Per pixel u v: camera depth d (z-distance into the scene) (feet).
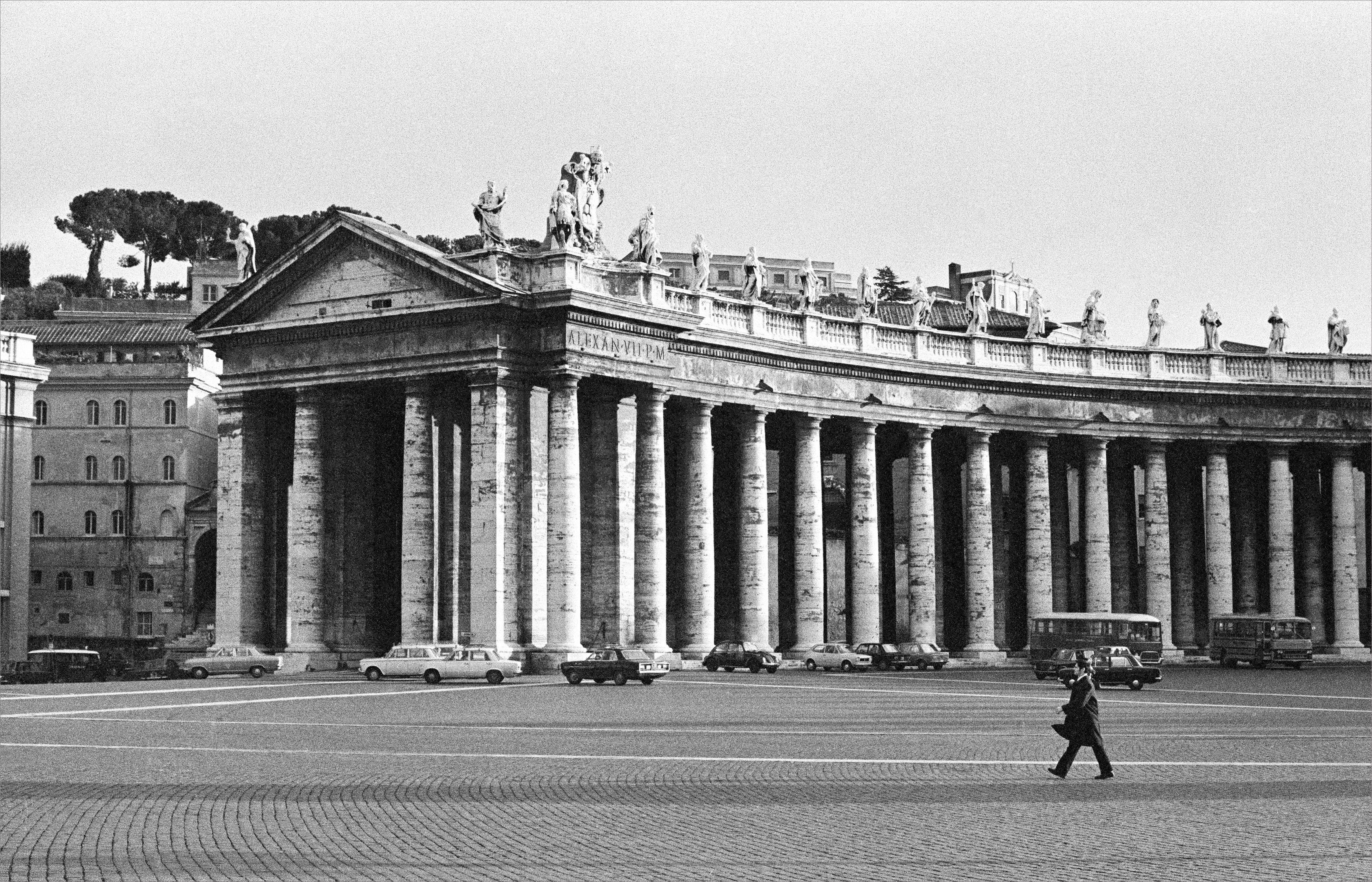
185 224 615.16
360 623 249.55
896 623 338.54
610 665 207.21
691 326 247.70
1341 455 316.81
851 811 83.87
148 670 263.08
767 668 247.91
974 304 300.40
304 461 245.86
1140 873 66.54
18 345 328.29
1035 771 102.12
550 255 233.76
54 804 85.20
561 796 89.40
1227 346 414.62
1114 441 307.78
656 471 246.06
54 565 401.70
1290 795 90.58
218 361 429.79
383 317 237.04
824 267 559.38
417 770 101.45
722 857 70.28
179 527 399.65
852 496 283.59
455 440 241.55
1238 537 328.08
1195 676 251.60
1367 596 388.16
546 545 232.12
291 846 72.95
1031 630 278.87
